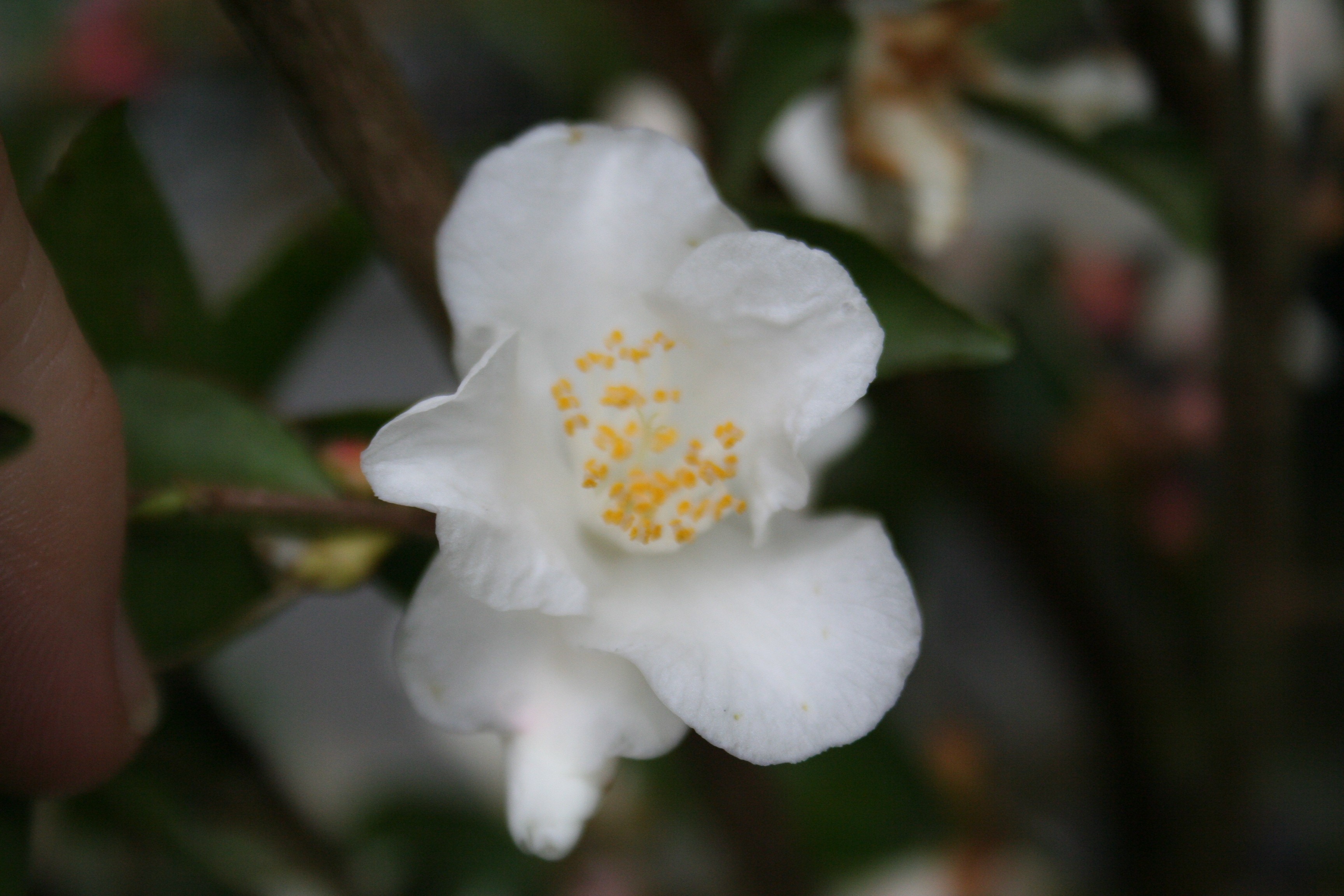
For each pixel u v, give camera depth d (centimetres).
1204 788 34
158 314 28
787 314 25
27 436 23
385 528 26
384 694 61
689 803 37
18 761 25
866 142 30
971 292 33
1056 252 34
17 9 39
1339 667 42
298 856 33
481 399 25
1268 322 30
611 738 25
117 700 26
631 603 26
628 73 35
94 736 26
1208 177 29
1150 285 35
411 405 27
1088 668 34
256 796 33
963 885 35
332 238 29
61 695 25
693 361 26
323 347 65
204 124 52
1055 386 35
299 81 25
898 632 25
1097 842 38
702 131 30
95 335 28
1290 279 30
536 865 37
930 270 32
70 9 39
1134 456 35
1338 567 39
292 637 65
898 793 35
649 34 29
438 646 25
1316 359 34
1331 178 32
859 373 25
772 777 34
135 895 35
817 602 26
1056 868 37
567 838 25
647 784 37
